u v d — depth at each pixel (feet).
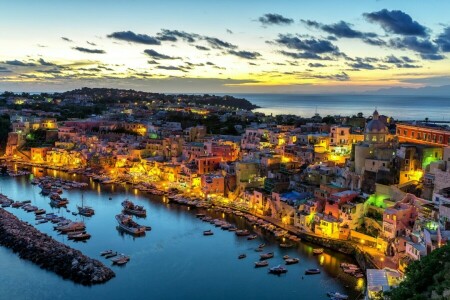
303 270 542.16
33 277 524.11
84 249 608.19
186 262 568.41
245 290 497.46
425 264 370.73
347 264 549.54
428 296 333.21
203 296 485.56
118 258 573.74
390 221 559.79
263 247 612.29
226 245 622.13
